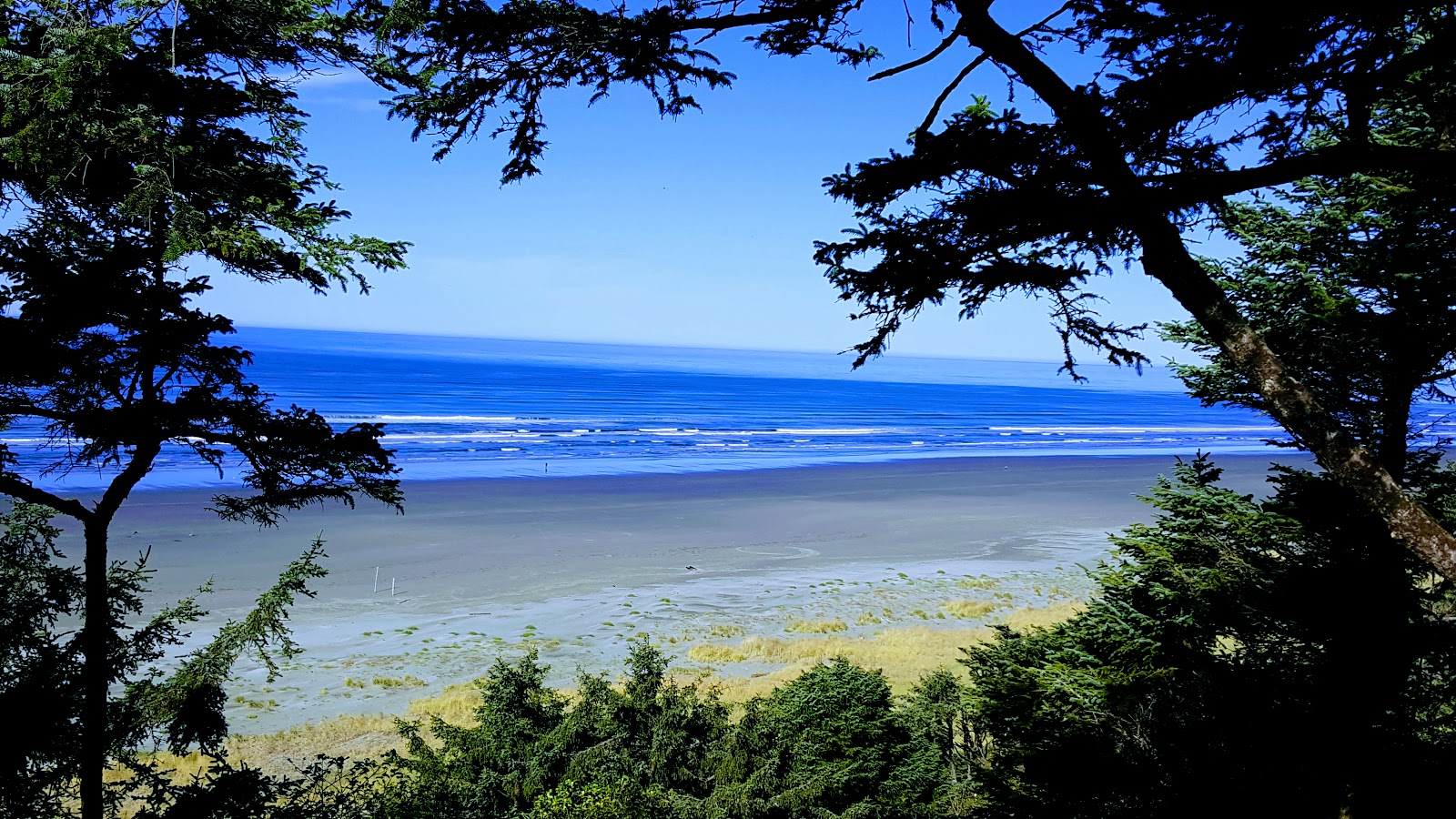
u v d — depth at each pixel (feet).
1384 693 34.73
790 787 45.50
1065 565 152.97
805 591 131.95
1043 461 303.89
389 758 44.62
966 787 52.49
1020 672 49.19
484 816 42.16
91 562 25.53
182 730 28.22
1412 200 22.82
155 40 22.81
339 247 23.40
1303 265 33.76
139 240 24.98
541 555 146.00
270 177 24.14
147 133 20.74
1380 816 32.94
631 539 160.97
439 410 422.41
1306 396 11.56
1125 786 40.96
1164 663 42.34
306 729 79.00
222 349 25.04
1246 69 11.74
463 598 121.08
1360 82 12.05
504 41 15.15
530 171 17.21
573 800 42.06
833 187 12.39
